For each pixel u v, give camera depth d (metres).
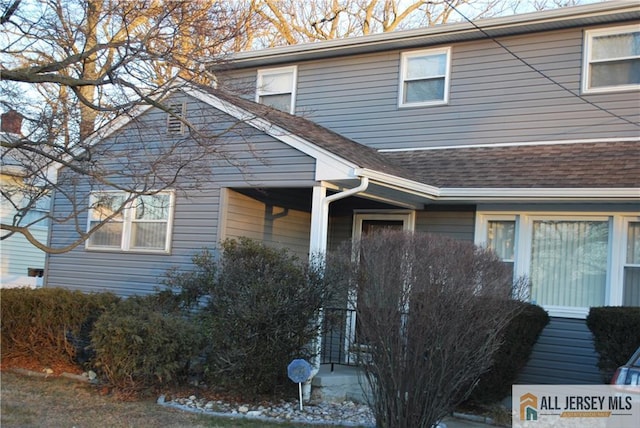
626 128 10.83
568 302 10.36
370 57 13.28
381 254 6.70
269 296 8.38
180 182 10.49
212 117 10.30
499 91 11.90
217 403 8.43
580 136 11.16
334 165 9.21
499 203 10.84
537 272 10.62
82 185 11.89
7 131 9.88
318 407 8.52
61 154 8.88
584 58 11.24
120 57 8.52
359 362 6.91
